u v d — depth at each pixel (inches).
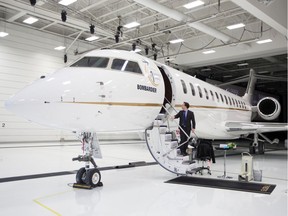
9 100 218.5
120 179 287.9
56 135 803.4
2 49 713.6
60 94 217.8
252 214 181.2
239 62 1020.5
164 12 515.5
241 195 229.1
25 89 223.3
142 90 271.9
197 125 415.5
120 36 660.1
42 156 458.3
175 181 280.2
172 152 306.3
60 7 571.2
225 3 602.5
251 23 686.5
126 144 785.6
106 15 625.9
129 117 260.8
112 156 492.7
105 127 251.8
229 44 687.7
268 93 1499.8
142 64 287.6
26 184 256.8
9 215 170.2
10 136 716.7
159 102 293.6
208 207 194.7
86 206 191.5
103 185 258.2
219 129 476.4
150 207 192.4
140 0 474.0
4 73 715.4
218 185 263.9
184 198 217.0
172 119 329.4
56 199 207.6
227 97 547.8
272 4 499.8
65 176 295.7
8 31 724.7
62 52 828.6
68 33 837.8
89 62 260.4
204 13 647.8
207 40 802.8
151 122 293.1
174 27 593.9
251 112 708.7
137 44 776.3
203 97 420.5
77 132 261.3
